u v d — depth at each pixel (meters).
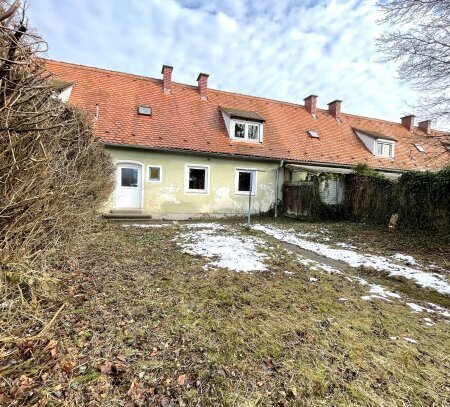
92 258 4.66
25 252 2.39
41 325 2.48
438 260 6.26
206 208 12.20
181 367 2.17
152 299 3.29
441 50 8.16
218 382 2.05
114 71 13.23
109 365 2.10
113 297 3.24
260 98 16.27
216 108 14.00
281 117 15.60
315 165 13.89
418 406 1.99
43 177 2.33
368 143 16.02
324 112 17.62
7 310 2.35
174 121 12.37
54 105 2.68
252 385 2.05
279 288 4.02
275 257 5.71
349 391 2.07
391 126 19.11
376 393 2.08
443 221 8.76
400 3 7.83
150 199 11.27
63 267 3.93
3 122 1.76
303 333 2.81
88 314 2.79
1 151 1.84
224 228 9.18
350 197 12.60
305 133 15.29
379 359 2.49
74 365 2.06
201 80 14.25
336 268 5.45
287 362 2.34
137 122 11.54
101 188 6.36
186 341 2.51
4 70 1.76
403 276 5.04
